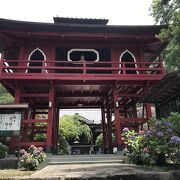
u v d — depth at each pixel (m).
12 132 10.03
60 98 19.06
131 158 8.88
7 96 29.97
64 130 26.00
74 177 5.38
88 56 16.98
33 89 16.73
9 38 15.72
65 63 16.45
